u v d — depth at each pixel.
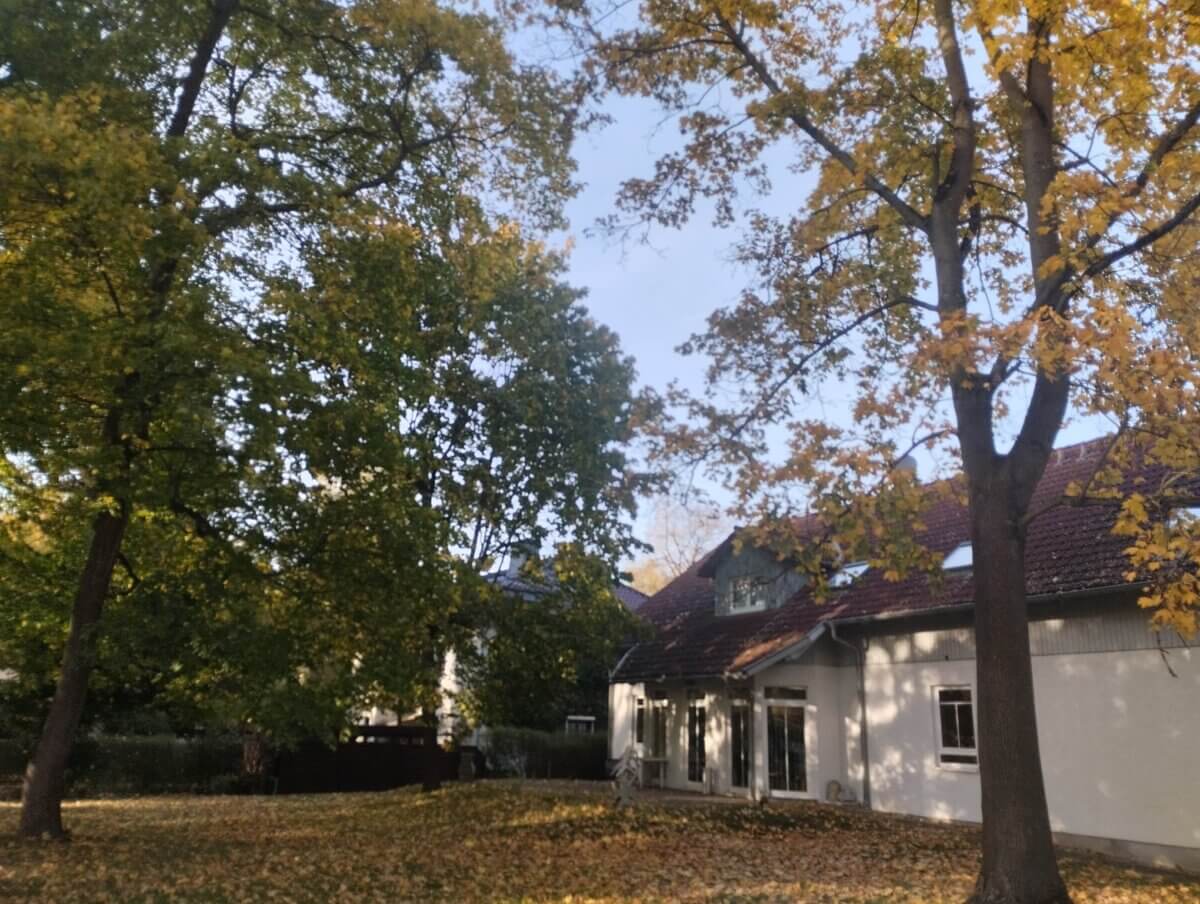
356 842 14.43
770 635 22.09
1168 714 14.02
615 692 28.11
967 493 10.81
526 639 19.95
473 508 19.36
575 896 10.38
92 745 24.12
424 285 14.27
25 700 24.05
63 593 14.82
